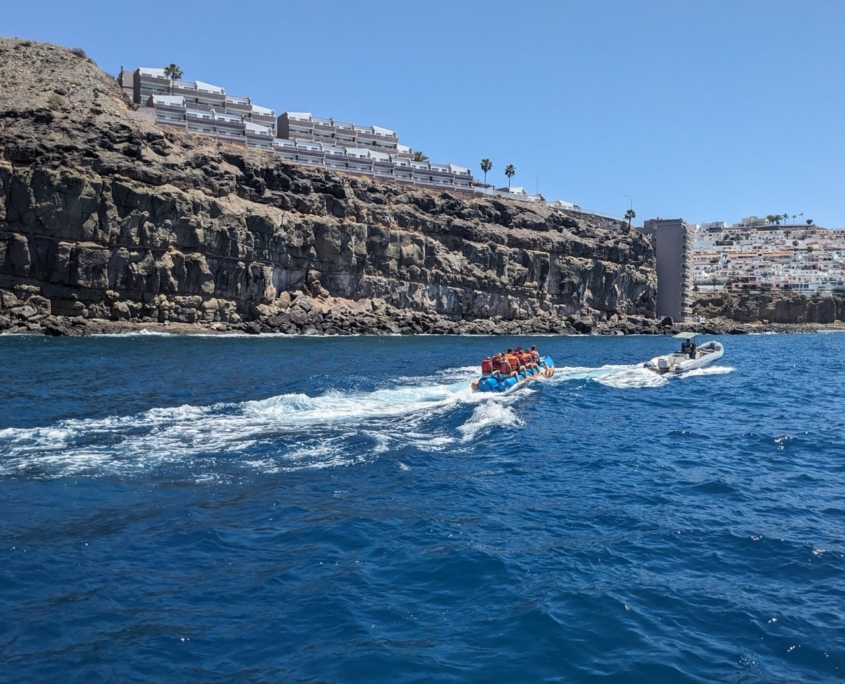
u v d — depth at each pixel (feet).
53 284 216.95
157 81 332.19
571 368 141.08
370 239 297.53
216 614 33.27
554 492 54.34
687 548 42.45
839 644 30.89
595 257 390.01
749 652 30.30
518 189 480.64
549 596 35.45
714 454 68.69
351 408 86.99
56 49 290.15
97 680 27.43
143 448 64.54
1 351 153.99
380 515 47.73
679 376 135.33
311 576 37.65
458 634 31.68
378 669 28.63
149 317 233.76
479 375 125.49
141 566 38.52
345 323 277.44
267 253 262.06
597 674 28.43
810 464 65.10
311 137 389.80
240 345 197.98
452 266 326.03
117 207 224.53
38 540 41.73
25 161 211.82
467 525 46.03
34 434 69.05
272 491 52.65
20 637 30.53
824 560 40.52
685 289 435.12
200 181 246.68
